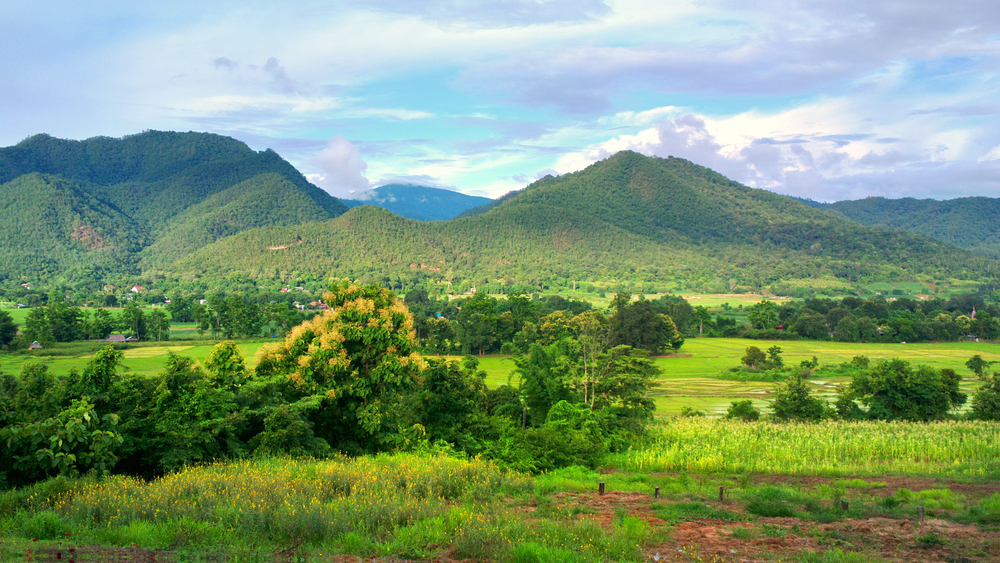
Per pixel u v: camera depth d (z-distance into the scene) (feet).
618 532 35.81
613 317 317.42
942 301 519.19
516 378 220.43
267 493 41.50
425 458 64.54
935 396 146.00
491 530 35.04
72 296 622.54
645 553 33.30
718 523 41.19
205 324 364.99
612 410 117.60
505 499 49.16
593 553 32.14
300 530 34.37
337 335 73.87
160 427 56.13
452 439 83.30
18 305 531.91
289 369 76.74
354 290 78.74
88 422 49.80
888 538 36.81
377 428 72.54
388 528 36.47
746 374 241.76
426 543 33.94
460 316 328.29
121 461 56.49
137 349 304.91
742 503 48.70
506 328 325.62
